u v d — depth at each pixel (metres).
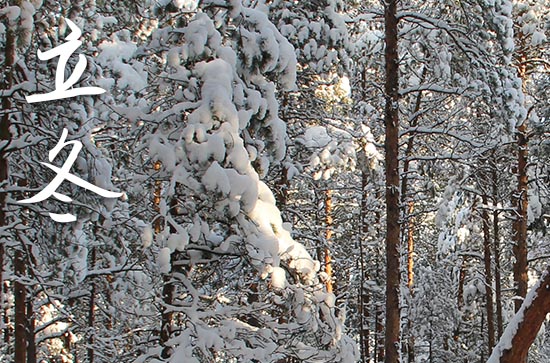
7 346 13.73
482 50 10.80
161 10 8.09
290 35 11.30
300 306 7.60
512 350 6.78
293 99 12.87
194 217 7.56
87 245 11.77
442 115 14.24
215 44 7.72
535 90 15.36
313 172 13.59
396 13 11.49
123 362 8.41
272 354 7.73
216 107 7.27
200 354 7.59
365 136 12.83
